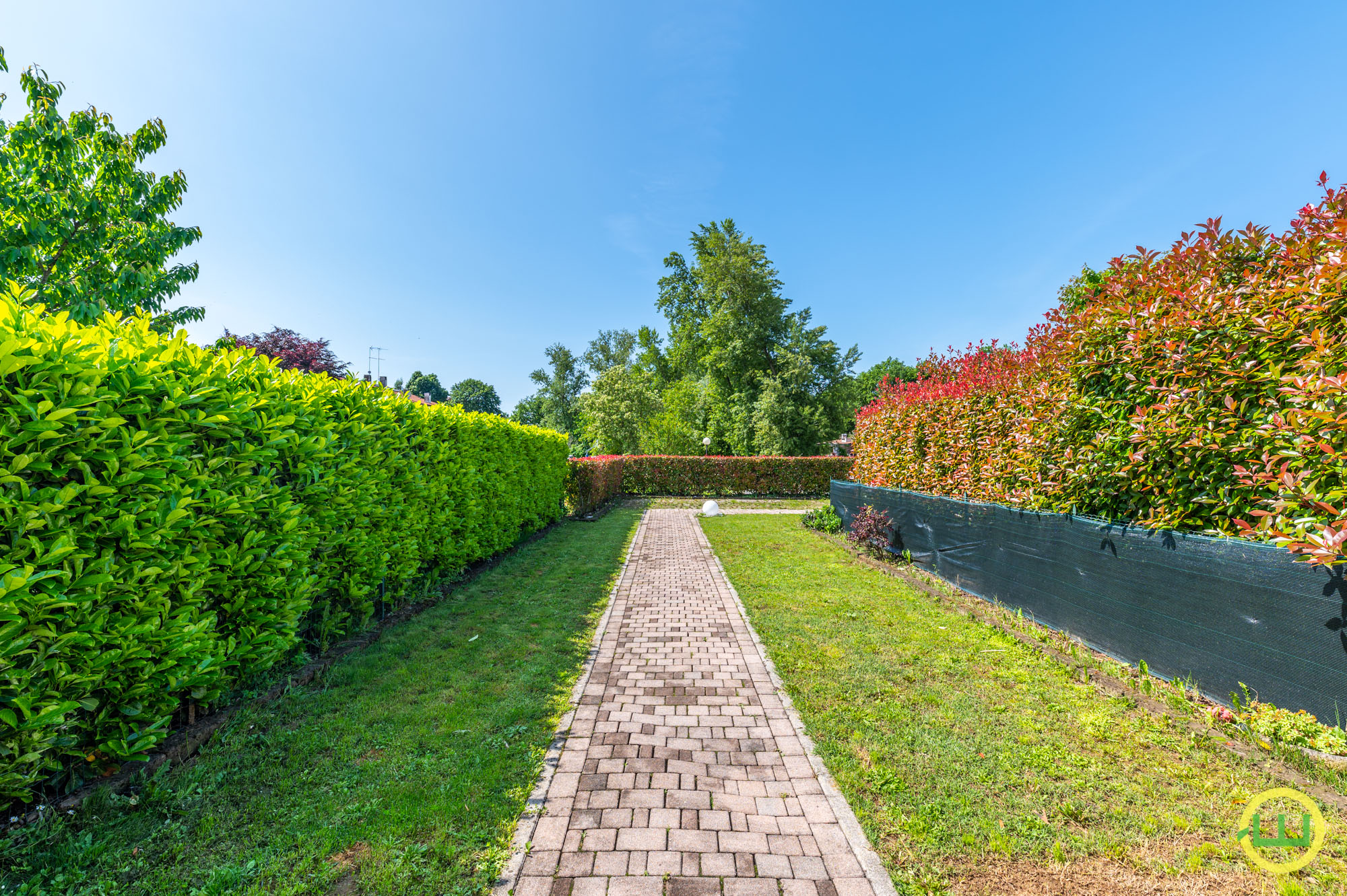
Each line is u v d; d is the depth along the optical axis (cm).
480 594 695
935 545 806
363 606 511
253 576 362
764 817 270
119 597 269
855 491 1179
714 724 367
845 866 237
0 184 767
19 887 211
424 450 642
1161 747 334
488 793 283
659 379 4688
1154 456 439
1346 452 306
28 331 245
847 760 318
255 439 373
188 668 299
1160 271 476
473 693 406
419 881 224
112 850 235
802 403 3350
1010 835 256
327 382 487
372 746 329
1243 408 379
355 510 486
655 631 565
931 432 881
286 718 359
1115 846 246
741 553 999
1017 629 557
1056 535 548
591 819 266
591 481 1622
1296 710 333
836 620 588
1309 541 304
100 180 882
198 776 287
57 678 242
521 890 221
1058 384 548
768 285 3806
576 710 387
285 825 255
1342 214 352
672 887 224
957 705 388
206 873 225
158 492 292
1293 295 360
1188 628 404
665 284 4338
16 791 234
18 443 230
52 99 801
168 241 946
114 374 274
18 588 223
